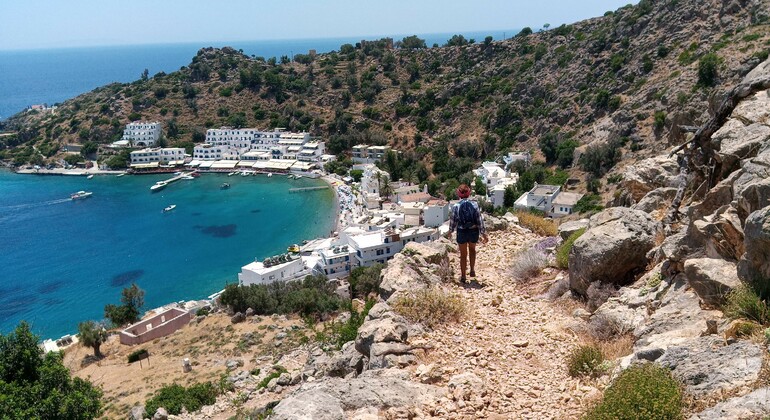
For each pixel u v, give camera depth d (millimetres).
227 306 64750
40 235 111812
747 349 8445
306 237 107250
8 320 74875
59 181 159000
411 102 172000
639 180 24469
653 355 10023
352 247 84312
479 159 141375
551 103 136750
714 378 8250
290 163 163000
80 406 24219
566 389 10969
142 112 193375
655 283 13562
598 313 13586
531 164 121500
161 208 129875
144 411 35250
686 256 12766
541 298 16328
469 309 15297
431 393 11031
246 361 46625
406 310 14656
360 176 146250
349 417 10156
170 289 84062
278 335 51812
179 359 50281
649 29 126438
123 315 67688
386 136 162750
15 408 22281
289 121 183125
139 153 169000
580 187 100062
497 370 12016
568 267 16484
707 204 14359
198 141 182375
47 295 82812
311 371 26906
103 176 163750
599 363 11273
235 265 93375
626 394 8414
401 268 17594
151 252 100812
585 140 115938
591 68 133625
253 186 148250
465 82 165375
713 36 109500
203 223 117875
